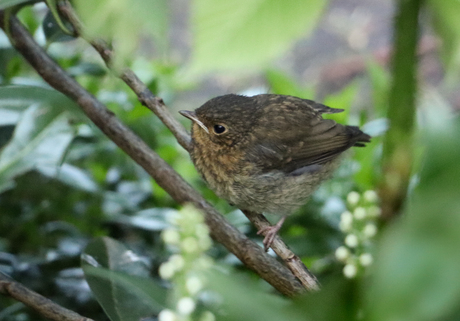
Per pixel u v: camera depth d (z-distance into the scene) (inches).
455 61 27.2
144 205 146.7
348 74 340.8
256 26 25.7
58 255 122.0
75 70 139.2
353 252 47.3
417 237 22.4
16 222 136.1
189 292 32.8
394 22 30.4
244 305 27.1
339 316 27.2
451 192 23.1
